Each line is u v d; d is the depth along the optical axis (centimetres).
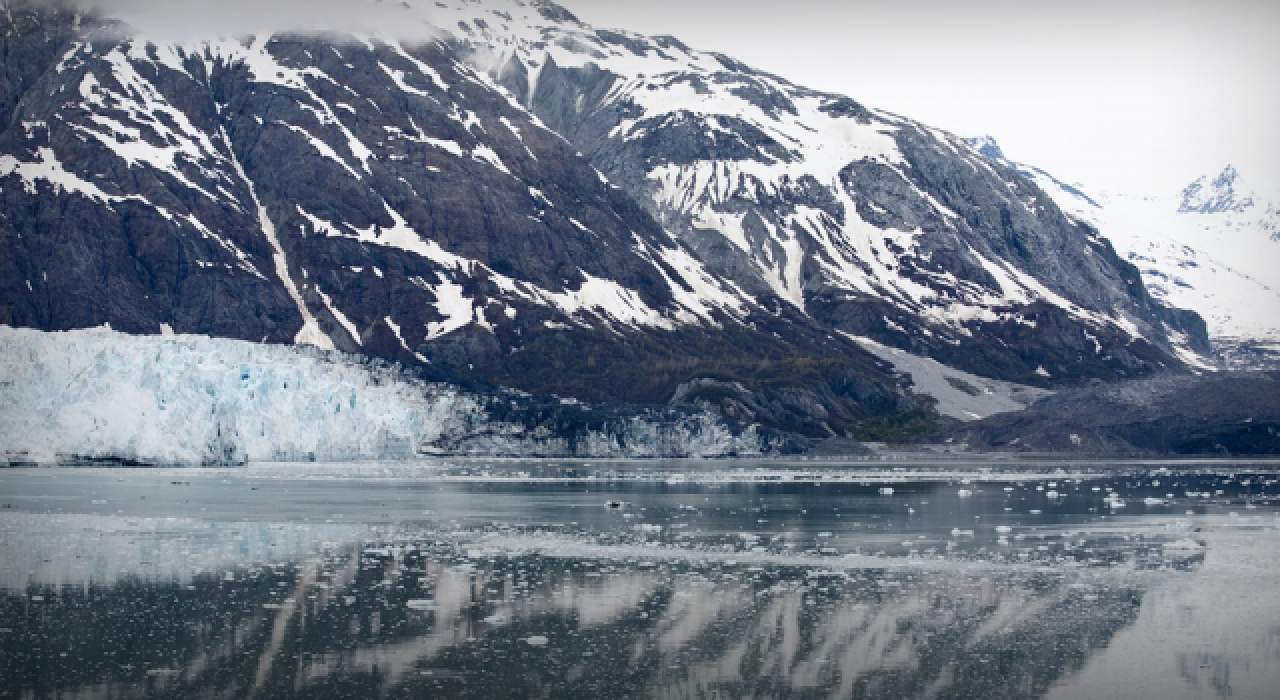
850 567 9494
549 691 6175
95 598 8075
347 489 16425
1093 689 6262
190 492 15375
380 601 8044
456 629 7319
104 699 6006
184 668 6494
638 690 6212
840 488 17738
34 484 16275
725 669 6569
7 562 9388
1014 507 14525
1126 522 12756
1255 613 7825
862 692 6222
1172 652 6906
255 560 9581
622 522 12494
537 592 8381
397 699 6022
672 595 8312
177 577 8812
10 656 6681
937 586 8688
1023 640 7150
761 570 9319
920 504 14888
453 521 12412
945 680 6406
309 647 6900
